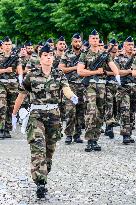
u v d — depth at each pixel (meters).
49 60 11.78
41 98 11.80
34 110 11.77
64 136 21.53
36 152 11.52
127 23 44.59
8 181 13.09
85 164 15.23
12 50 23.41
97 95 17.59
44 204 11.09
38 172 11.47
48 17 53.56
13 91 20.91
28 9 53.78
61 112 21.95
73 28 45.97
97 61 17.50
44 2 53.22
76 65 19.50
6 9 58.09
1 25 59.16
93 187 12.52
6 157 16.38
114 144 19.25
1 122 20.77
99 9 43.59
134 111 20.30
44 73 11.84
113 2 44.84
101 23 45.41
